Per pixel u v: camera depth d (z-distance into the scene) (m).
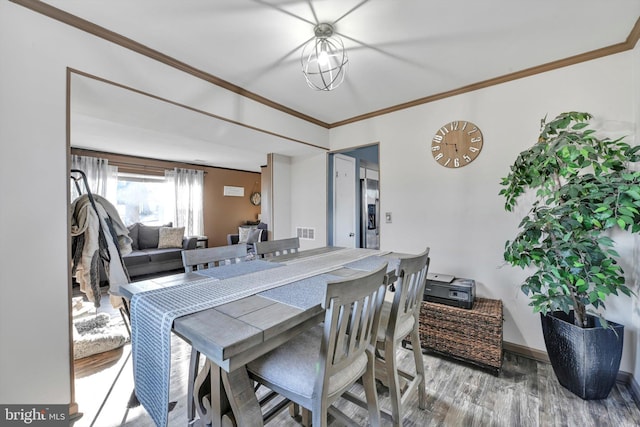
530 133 2.21
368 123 3.16
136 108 2.14
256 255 2.13
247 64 2.11
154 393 1.03
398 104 2.88
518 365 2.11
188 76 2.13
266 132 2.75
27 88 1.42
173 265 4.97
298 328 1.07
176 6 1.51
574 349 1.71
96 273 1.90
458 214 2.56
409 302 1.51
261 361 1.14
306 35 1.77
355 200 4.28
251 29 1.71
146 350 1.10
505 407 1.67
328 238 3.62
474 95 2.47
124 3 1.48
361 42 1.85
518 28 1.71
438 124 2.67
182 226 5.96
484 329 2.02
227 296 1.20
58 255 1.51
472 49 1.93
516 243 1.81
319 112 3.11
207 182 6.47
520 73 2.23
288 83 2.41
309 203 3.80
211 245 6.54
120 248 2.08
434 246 2.69
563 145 1.60
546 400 1.72
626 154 1.56
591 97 1.98
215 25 1.67
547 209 1.75
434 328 2.22
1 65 1.35
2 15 1.35
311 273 1.60
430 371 2.05
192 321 0.96
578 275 1.62
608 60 1.92
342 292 0.95
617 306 1.87
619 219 1.40
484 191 2.43
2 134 1.35
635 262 1.78
